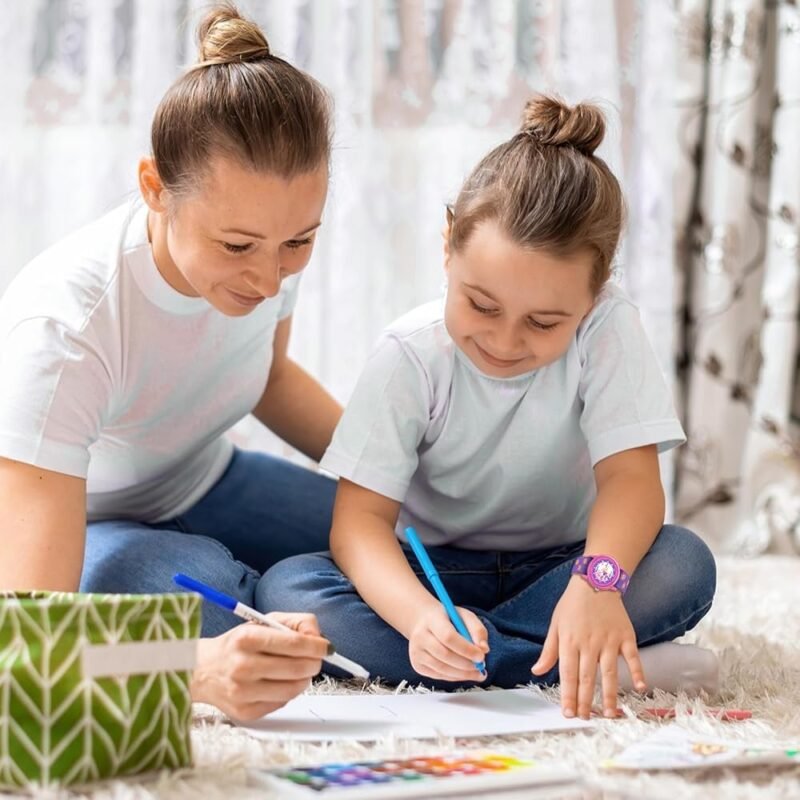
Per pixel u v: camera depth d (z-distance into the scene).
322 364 2.75
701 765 1.04
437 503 1.62
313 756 1.09
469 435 1.54
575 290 1.35
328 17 2.73
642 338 1.53
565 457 1.57
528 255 1.32
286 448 2.72
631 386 1.50
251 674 1.13
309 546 1.81
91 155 2.70
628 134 2.85
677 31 2.86
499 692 1.36
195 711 1.25
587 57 2.78
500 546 1.64
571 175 1.36
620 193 1.43
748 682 1.46
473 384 1.52
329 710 1.26
